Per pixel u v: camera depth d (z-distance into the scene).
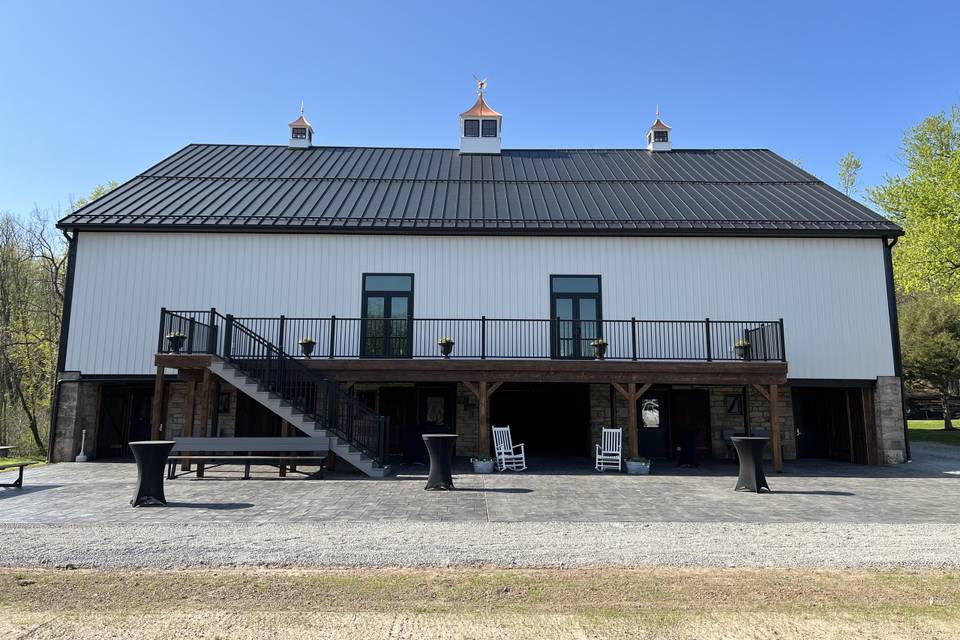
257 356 14.20
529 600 4.82
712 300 15.87
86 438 15.45
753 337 15.11
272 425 16.34
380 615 4.49
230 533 7.11
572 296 15.85
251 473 12.91
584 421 16.77
